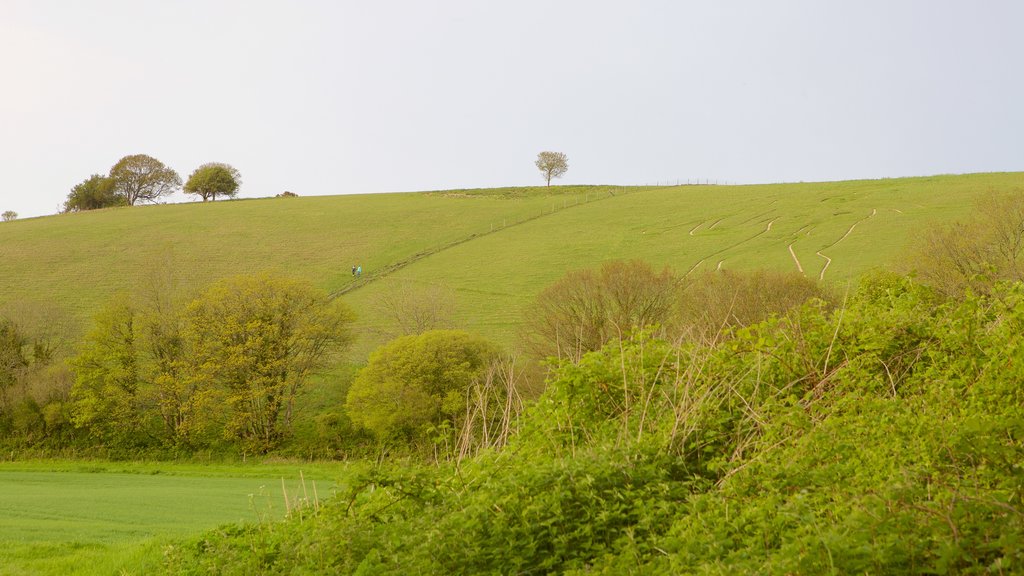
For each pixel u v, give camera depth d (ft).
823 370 31.55
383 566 25.44
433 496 29.71
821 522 19.77
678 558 20.31
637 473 26.73
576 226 305.32
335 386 173.37
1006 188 273.75
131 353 173.37
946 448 21.43
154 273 189.57
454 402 130.52
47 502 102.32
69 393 169.07
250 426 160.97
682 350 35.17
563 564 23.31
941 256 132.46
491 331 193.67
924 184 307.78
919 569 16.81
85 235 315.17
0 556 62.13
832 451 24.35
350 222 334.85
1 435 167.12
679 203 333.01
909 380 29.04
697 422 29.78
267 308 170.30
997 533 17.07
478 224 323.37
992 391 24.80
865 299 38.88
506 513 25.63
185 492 113.19
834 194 309.22
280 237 311.88
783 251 228.02
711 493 24.48
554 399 34.04
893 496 18.51
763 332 34.14
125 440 163.84
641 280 146.61
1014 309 28.30
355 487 30.66
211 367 160.56
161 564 43.57
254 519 83.15
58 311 203.10
